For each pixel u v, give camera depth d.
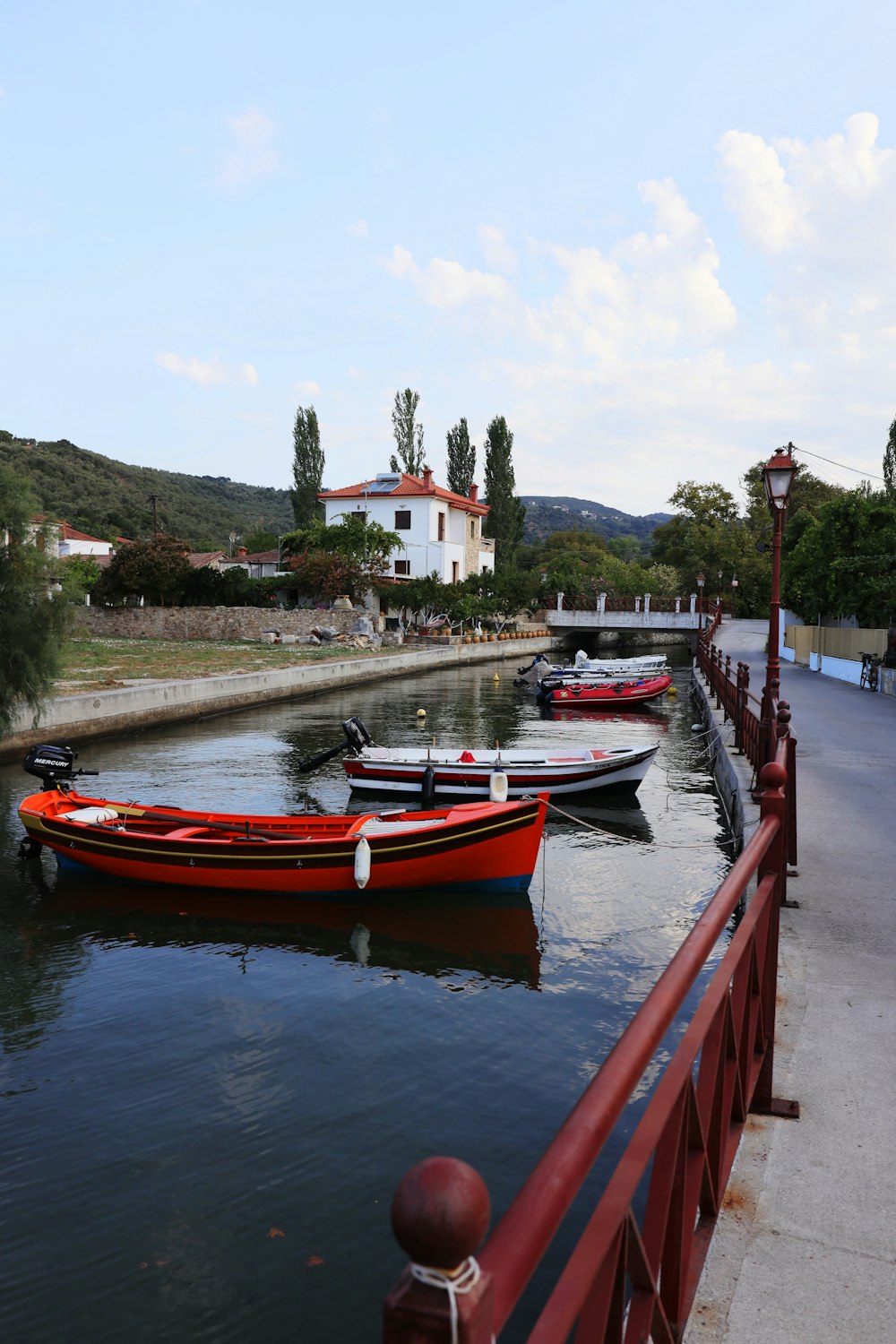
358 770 18.27
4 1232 5.75
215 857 12.38
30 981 9.69
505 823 12.07
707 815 16.92
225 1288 5.29
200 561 77.19
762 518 87.31
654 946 10.60
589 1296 1.80
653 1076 7.38
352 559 55.38
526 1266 1.18
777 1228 3.30
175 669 35.66
